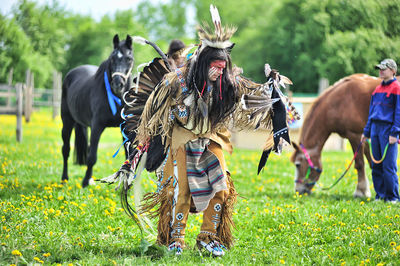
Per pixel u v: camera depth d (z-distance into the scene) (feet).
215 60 21.31
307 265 21.36
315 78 174.29
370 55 106.42
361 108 38.88
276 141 22.85
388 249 22.82
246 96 22.34
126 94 24.79
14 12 230.89
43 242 23.36
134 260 21.35
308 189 40.42
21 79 193.47
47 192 33.83
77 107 41.88
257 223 28.71
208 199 21.67
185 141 22.17
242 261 21.83
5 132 91.56
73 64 254.47
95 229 26.68
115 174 23.16
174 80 21.86
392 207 32.30
